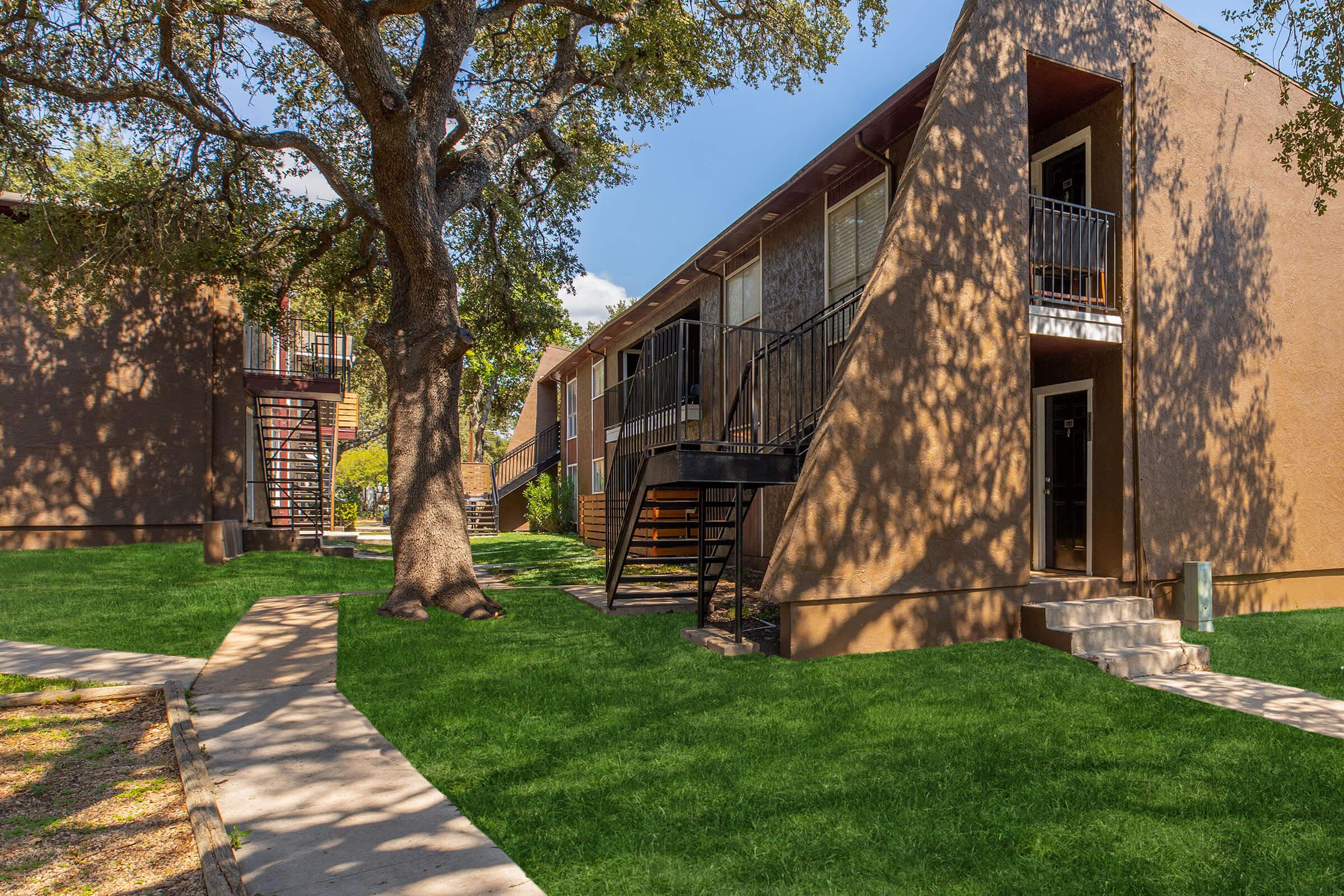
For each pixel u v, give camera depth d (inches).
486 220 534.3
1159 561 315.3
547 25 456.4
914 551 262.5
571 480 1005.8
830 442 251.1
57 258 417.4
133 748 168.4
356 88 310.3
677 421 286.4
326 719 183.8
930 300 270.4
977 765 158.7
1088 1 314.3
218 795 138.3
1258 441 350.6
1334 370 381.7
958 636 271.4
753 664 239.8
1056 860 121.0
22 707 197.6
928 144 273.6
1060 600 293.0
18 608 316.2
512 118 404.2
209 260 455.8
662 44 422.3
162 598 340.5
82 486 533.3
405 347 334.3
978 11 288.7
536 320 561.3
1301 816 137.6
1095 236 317.1
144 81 362.9
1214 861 121.1
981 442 277.3
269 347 716.7
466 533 338.0
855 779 150.6
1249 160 358.3
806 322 326.6
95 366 539.8
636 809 135.6
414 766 155.7
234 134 357.7
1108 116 328.2
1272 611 357.1
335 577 423.2
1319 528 369.4
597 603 350.6
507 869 111.4
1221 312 343.0
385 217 315.0
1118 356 316.8
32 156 373.7
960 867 117.7
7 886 109.2
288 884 106.2
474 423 1536.7
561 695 204.1
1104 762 162.1
